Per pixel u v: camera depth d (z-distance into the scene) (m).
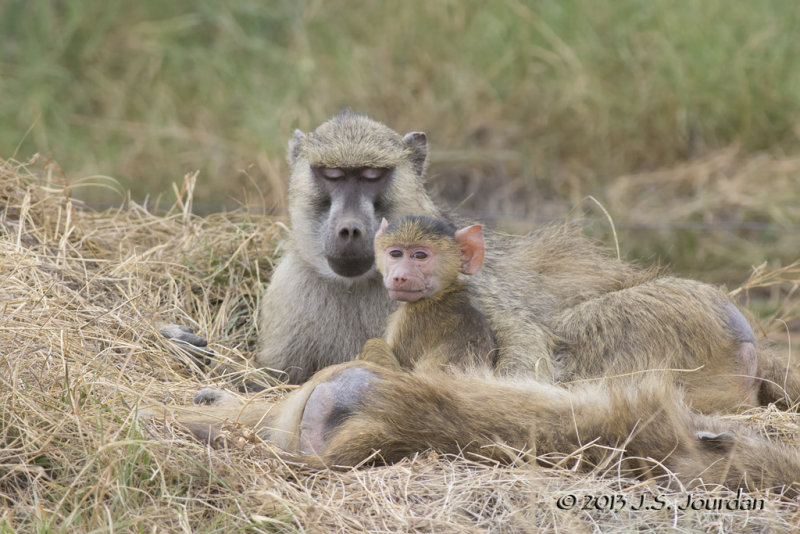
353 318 10.17
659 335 9.33
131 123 19.20
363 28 20.30
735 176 17.50
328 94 19.12
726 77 18.69
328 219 9.80
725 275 15.60
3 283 8.98
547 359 9.32
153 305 10.34
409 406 7.07
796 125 18.14
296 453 7.16
